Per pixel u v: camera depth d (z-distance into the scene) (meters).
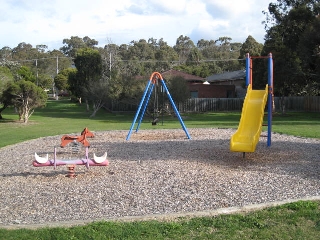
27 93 28.30
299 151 11.10
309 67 31.69
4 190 7.02
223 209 5.32
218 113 40.09
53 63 95.50
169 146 12.63
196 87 50.12
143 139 14.99
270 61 12.44
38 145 13.91
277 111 40.47
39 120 30.83
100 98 35.50
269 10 34.97
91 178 7.89
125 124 24.83
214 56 102.19
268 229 4.57
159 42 112.56
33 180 7.84
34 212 5.59
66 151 12.23
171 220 4.97
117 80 35.06
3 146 13.91
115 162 9.77
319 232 4.48
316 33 27.20
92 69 41.94
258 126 10.86
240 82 51.22
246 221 4.85
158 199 6.18
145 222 4.86
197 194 6.45
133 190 6.80
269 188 6.77
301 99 41.81
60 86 68.25
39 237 4.38
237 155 10.58
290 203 5.46
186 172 8.29
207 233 4.50
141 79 35.41
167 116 33.50
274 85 33.31
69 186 7.21
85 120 30.39
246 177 7.73
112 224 4.76
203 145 12.70
